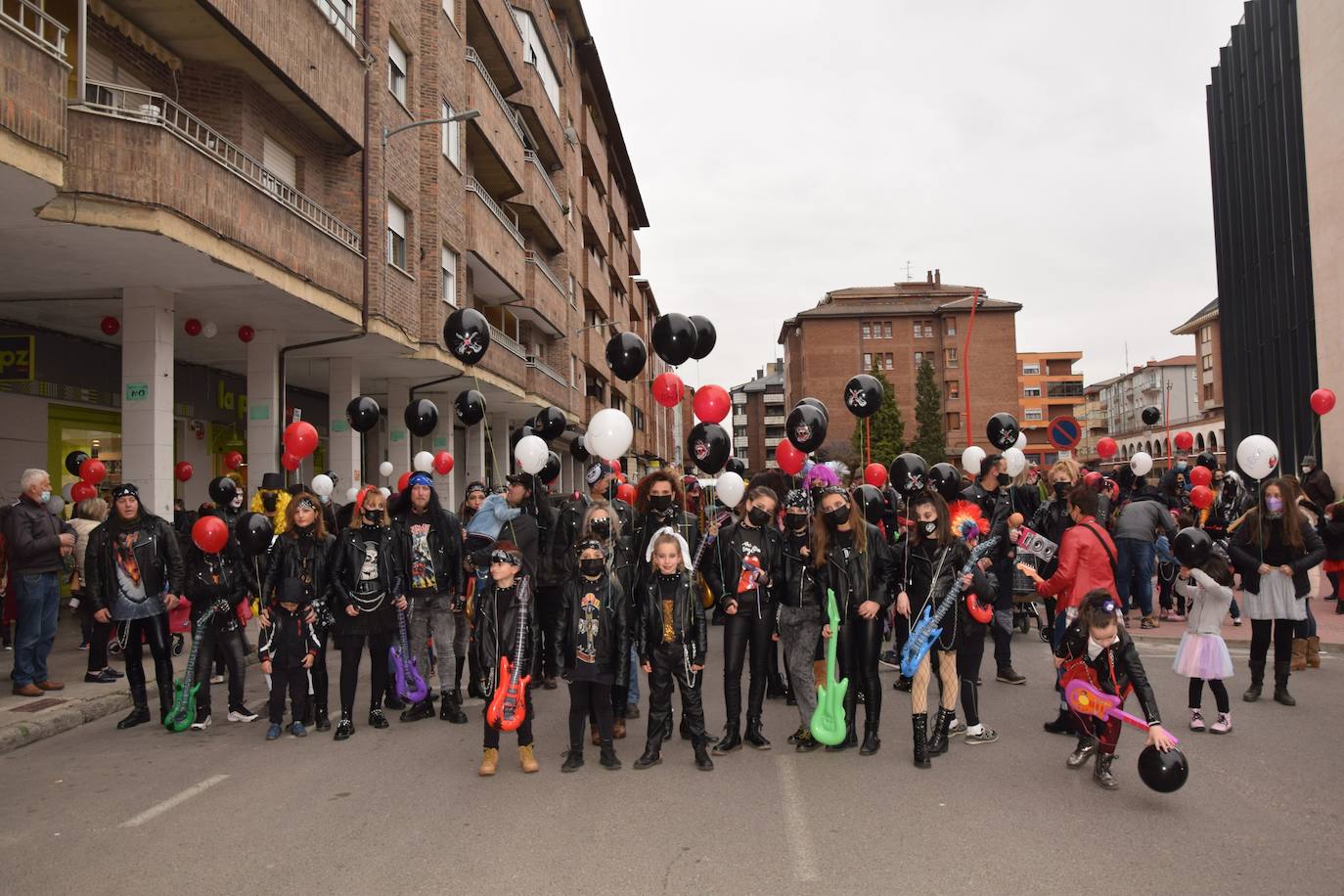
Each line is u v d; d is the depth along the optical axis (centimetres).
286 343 1518
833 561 627
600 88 3697
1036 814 493
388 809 518
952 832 466
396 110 1636
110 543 734
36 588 794
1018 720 711
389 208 1627
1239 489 1320
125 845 467
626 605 601
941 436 6644
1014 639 1102
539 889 404
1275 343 2594
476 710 793
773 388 11112
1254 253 2745
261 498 920
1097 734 547
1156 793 526
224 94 1233
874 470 1321
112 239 934
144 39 1130
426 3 1794
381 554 711
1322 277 2148
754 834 468
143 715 745
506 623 589
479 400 1149
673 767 600
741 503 673
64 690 813
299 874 425
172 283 1121
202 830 487
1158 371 9625
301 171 1423
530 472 798
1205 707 736
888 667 942
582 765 604
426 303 1745
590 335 3597
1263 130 2655
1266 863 420
